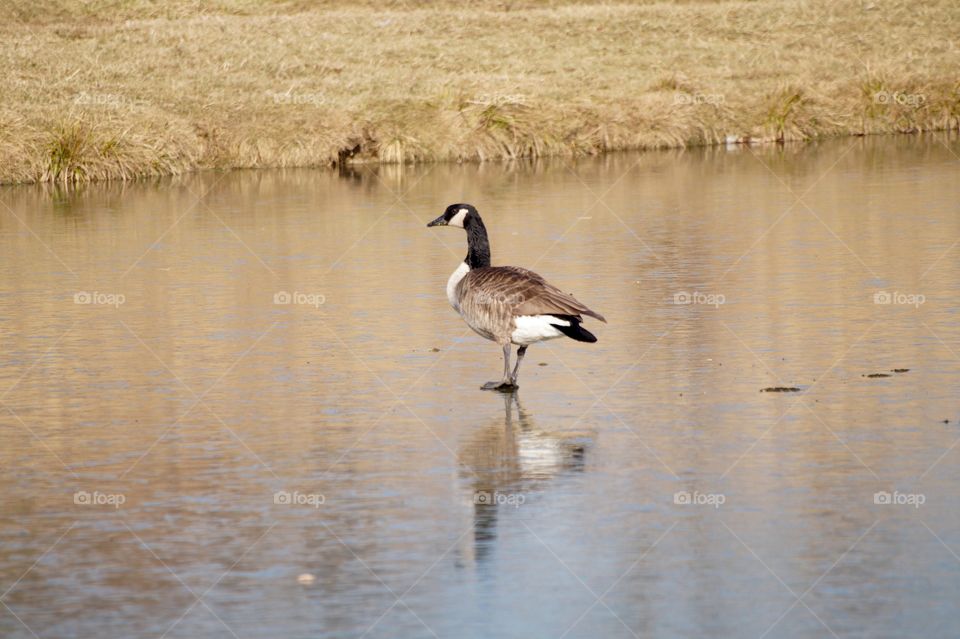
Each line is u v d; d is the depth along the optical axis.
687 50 52.88
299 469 11.41
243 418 13.07
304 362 15.45
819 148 40.56
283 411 13.30
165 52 48.00
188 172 37.31
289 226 27.03
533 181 34.03
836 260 21.50
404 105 41.22
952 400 12.97
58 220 28.39
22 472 11.49
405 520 10.11
